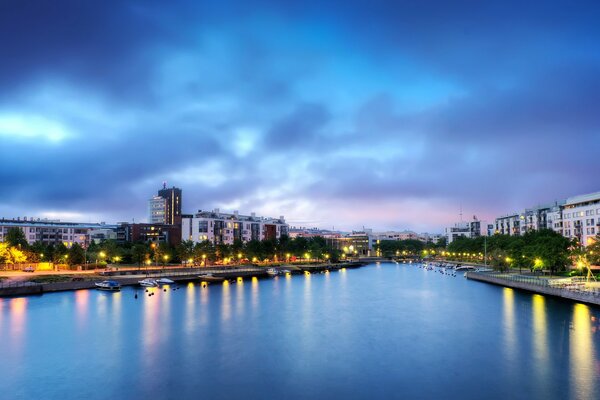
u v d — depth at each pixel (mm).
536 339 78812
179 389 56906
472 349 73312
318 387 57344
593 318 95125
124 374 62250
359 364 66125
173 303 120250
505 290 149000
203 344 77000
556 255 152750
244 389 56844
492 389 56188
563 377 59844
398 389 56531
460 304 119875
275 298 132375
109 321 95312
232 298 131375
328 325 92312
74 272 175375
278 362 67250
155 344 77000
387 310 110875
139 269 191375
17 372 63250
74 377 61250
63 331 86000
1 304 116375
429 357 69312
